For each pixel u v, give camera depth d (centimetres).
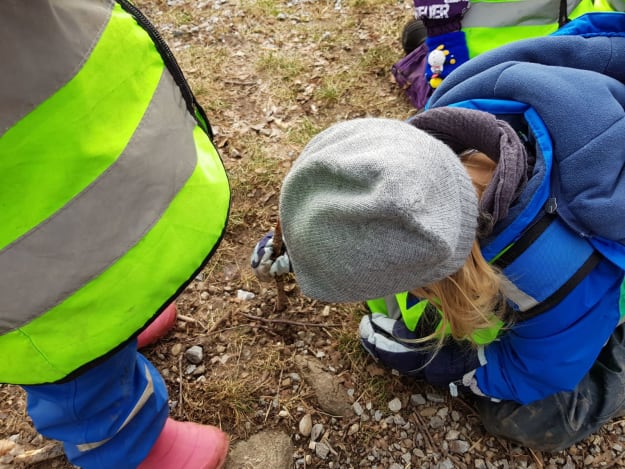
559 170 109
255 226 210
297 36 295
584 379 157
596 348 131
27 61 75
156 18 317
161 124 98
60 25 78
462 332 118
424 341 142
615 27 133
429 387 168
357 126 99
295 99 259
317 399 166
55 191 84
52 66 78
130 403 127
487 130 108
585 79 113
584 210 107
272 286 191
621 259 115
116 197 91
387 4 310
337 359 174
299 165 98
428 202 84
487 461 157
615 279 120
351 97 259
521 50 130
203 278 195
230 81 270
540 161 109
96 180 88
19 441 161
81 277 90
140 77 95
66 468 156
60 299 89
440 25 225
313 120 250
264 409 165
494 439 160
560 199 110
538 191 107
